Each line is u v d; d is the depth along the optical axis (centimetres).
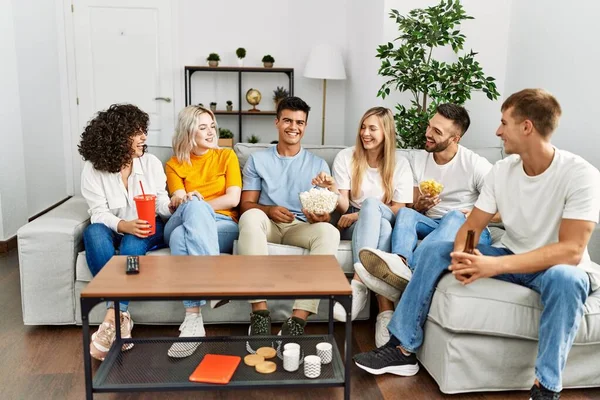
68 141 551
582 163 195
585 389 215
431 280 212
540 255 192
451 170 283
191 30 549
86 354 173
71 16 534
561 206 198
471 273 195
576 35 329
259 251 247
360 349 244
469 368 204
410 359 222
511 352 204
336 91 566
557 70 346
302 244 262
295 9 554
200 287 173
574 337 190
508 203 213
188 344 197
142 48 546
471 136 405
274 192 285
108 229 248
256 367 185
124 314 231
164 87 553
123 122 247
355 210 289
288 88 567
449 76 342
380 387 214
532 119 195
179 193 270
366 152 285
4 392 205
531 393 194
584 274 188
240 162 304
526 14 376
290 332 228
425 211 280
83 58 542
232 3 549
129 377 180
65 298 254
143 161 263
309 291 172
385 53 347
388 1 394
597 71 313
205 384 176
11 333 255
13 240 395
